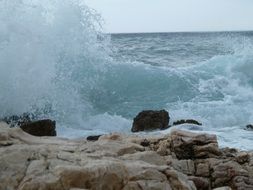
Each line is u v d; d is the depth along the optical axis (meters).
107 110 11.07
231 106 11.62
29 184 3.36
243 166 5.16
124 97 11.82
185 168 4.98
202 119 10.56
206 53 22.61
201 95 12.64
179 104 11.67
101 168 3.48
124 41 36.62
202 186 4.86
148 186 3.55
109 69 12.21
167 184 3.64
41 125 7.73
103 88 11.73
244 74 14.49
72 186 3.38
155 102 11.80
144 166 3.74
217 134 8.47
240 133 8.61
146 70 12.76
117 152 4.67
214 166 5.07
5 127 4.93
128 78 12.36
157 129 8.80
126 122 9.98
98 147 4.67
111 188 3.48
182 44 30.45
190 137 5.45
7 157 3.73
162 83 12.75
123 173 3.56
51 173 3.50
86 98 11.05
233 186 4.95
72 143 4.82
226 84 13.59
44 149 3.96
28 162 3.71
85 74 11.22
